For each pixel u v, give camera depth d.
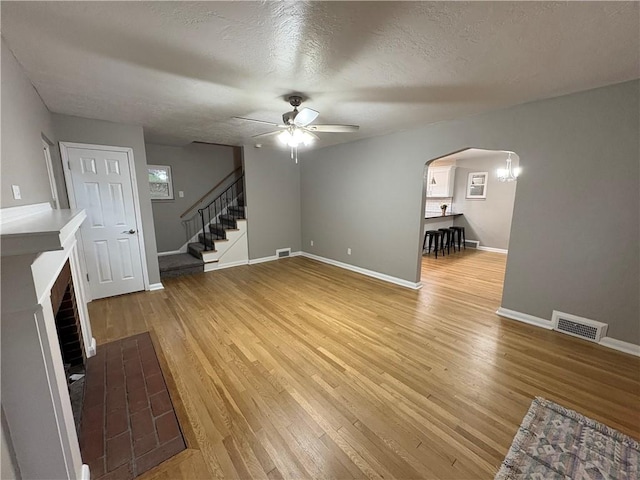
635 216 2.29
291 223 6.12
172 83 2.27
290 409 1.83
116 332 2.84
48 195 2.47
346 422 1.73
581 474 1.39
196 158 5.89
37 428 1.13
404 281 4.26
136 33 1.57
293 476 1.40
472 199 6.99
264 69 2.02
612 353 2.41
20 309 1.04
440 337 2.72
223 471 1.43
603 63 1.91
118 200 3.66
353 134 4.22
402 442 1.58
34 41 1.62
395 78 2.17
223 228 5.44
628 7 1.32
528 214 2.85
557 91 2.45
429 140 3.65
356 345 2.59
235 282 4.42
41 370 1.10
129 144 3.64
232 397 1.94
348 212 5.03
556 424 1.69
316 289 4.10
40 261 1.12
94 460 1.49
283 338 2.71
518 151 2.85
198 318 3.15
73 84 2.26
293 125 2.62
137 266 3.91
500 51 1.76
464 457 1.49
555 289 2.77
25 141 1.88
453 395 1.94
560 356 2.38
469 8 1.35
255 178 5.45
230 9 1.36
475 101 2.70
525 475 1.39
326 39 1.64
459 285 4.29
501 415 1.77
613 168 2.35
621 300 2.41
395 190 4.20
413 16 1.42
